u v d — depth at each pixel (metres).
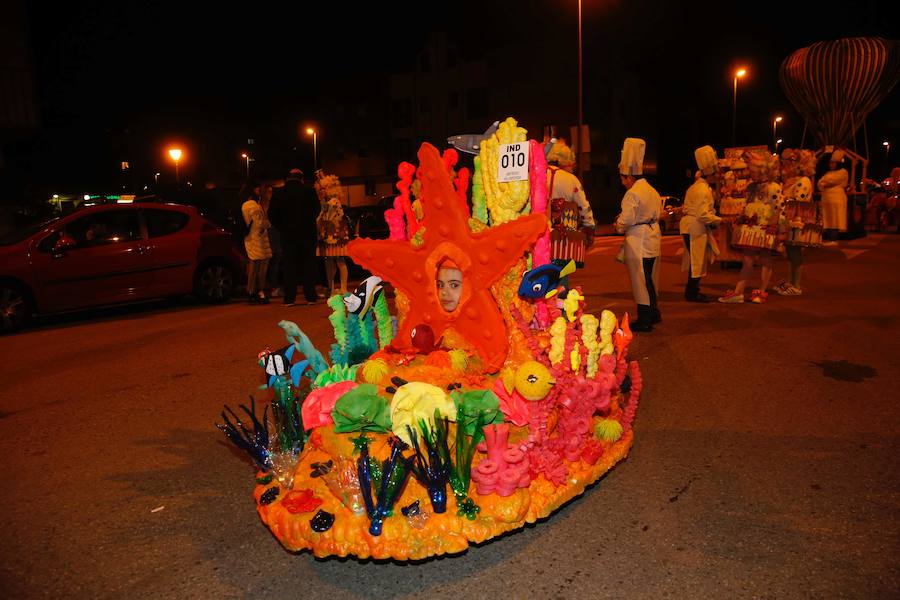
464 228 3.54
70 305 9.39
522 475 2.90
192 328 8.73
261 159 54.91
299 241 10.19
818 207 9.57
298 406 3.44
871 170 55.31
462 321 3.59
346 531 2.81
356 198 51.28
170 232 10.41
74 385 6.14
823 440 4.30
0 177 17.05
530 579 2.87
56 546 3.29
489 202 3.68
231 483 3.97
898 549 3.01
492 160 3.64
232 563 3.09
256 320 9.12
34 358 7.34
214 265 10.78
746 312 8.41
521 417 3.10
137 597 2.84
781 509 3.41
